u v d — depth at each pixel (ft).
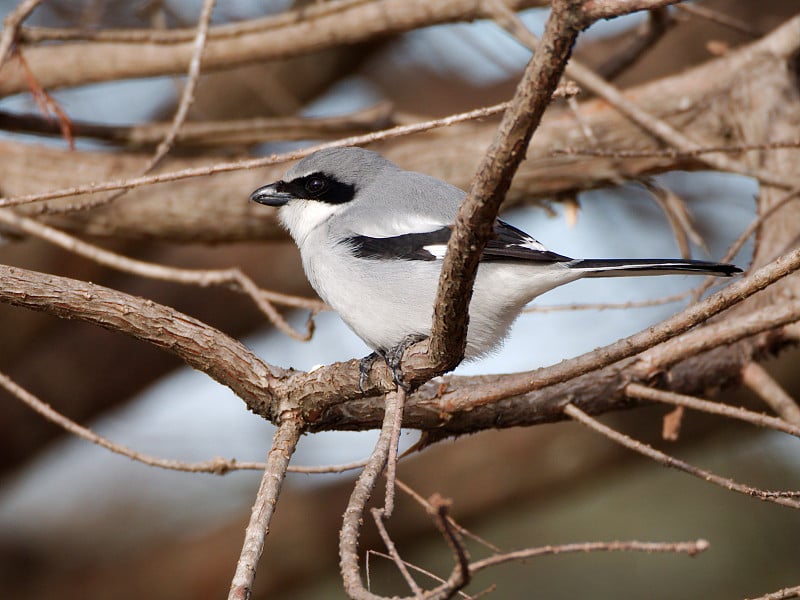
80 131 37.04
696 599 40.83
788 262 18.75
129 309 22.38
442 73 52.47
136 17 44.34
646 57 48.91
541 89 15.10
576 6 14.33
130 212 36.76
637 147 34.63
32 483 51.31
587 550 15.42
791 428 22.36
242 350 23.04
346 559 17.19
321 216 29.68
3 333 43.29
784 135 32.14
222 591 45.88
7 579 48.16
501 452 44.37
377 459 20.16
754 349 27.99
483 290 25.39
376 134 20.98
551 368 22.08
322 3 34.37
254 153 44.86
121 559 48.52
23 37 32.07
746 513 42.24
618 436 22.99
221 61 36.11
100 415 47.34
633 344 20.75
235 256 46.80
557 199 36.06
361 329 27.20
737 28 35.73
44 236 29.12
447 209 27.66
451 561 43.65
